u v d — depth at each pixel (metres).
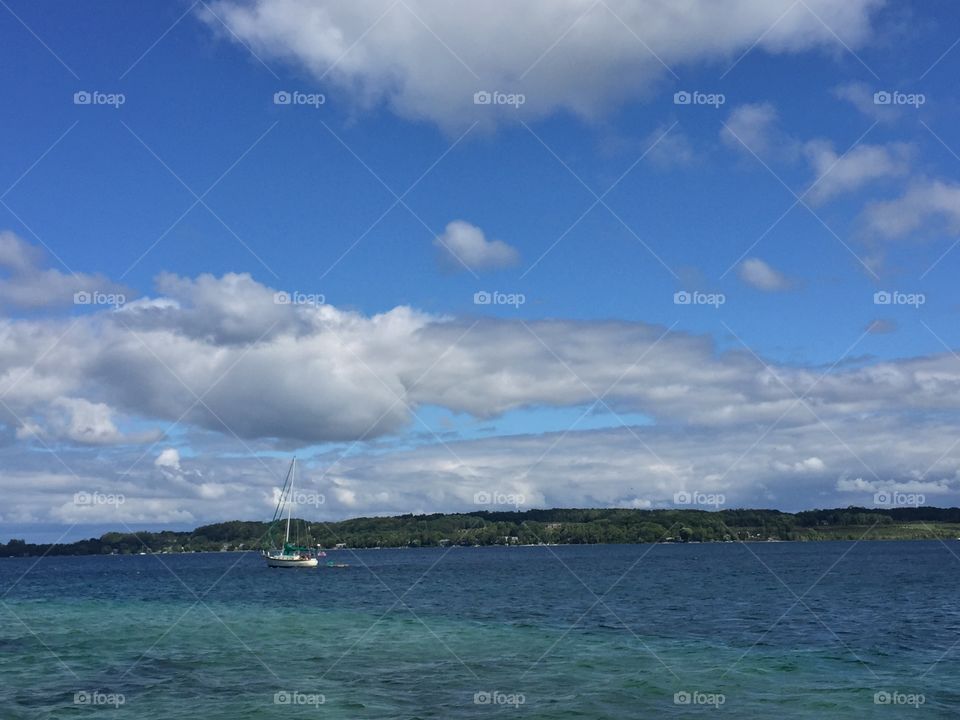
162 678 34.25
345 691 31.23
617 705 28.58
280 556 154.88
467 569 152.12
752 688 31.30
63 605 77.88
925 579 101.50
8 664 38.28
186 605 75.50
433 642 44.66
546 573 132.12
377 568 161.62
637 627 51.59
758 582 99.38
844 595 77.62
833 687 31.41
